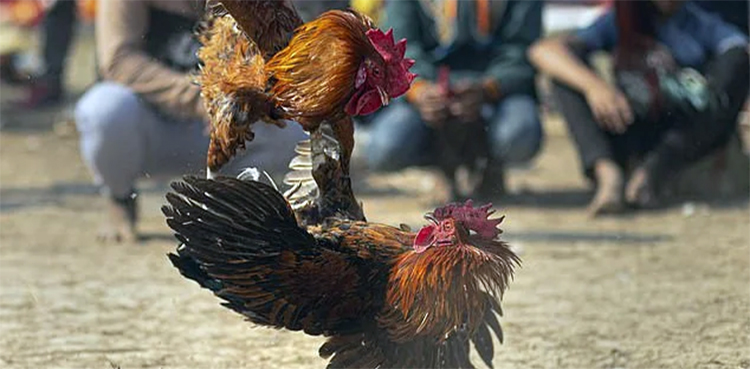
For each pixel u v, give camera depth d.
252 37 6.68
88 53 31.50
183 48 11.29
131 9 11.38
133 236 12.16
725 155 15.09
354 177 16.22
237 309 6.70
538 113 14.38
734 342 8.92
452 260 6.45
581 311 9.72
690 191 15.04
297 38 6.51
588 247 12.12
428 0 14.23
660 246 12.16
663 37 14.46
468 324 6.65
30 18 25.98
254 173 7.01
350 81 6.43
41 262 11.27
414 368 6.80
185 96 11.16
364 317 6.63
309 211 6.81
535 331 9.16
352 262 6.56
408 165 14.16
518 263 6.66
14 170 16.80
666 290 10.40
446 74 13.83
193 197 6.41
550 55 14.20
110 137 11.58
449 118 13.86
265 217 6.40
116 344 8.79
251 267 6.45
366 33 6.50
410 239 6.72
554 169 17.38
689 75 14.38
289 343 8.84
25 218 13.48
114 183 11.95
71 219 13.45
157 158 11.85
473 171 14.52
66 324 9.28
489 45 14.38
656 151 14.23
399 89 6.53
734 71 14.20
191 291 10.29
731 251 11.93
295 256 6.44
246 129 6.82
